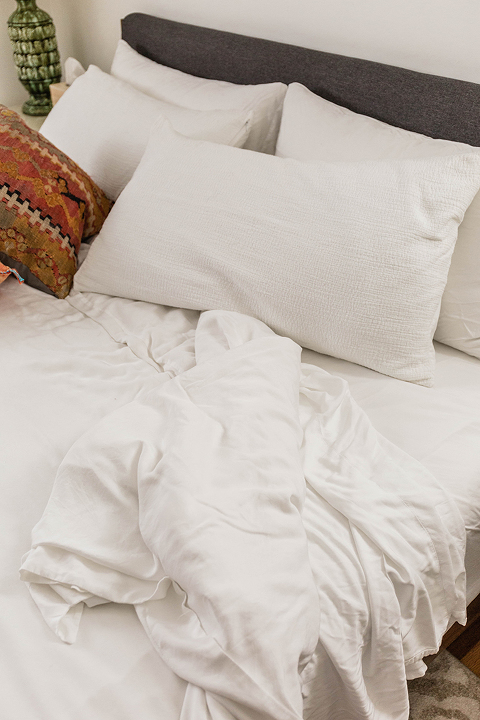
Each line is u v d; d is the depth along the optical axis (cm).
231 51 161
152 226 118
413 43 130
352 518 75
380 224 100
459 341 112
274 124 145
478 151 103
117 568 69
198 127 140
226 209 111
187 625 63
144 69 172
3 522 76
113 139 151
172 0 188
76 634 64
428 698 101
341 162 109
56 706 58
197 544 62
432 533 78
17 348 111
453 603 82
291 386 89
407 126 126
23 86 250
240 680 56
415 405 98
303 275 104
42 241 127
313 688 67
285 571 64
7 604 67
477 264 107
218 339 103
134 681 61
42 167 130
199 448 73
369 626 71
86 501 74
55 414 94
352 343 103
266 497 70
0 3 233
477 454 90
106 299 126
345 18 141
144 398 86
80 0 228
